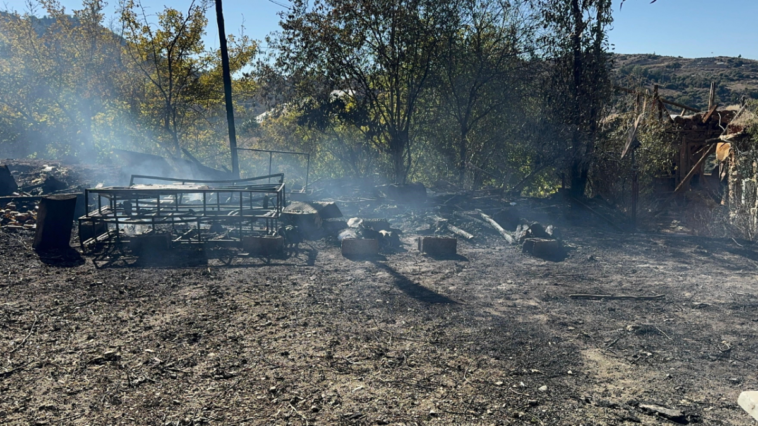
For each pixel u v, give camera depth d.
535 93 18.28
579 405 4.02
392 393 4.15
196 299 6.50
